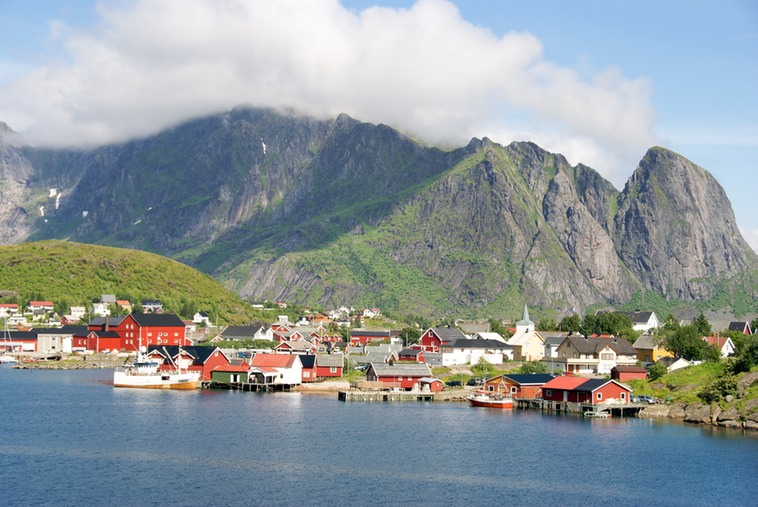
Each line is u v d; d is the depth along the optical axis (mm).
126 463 133625
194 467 131875
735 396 185500
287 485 122812
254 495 117375
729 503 119375
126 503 112250
